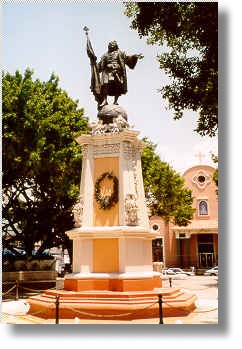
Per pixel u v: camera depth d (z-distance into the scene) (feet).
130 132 42.73
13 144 54.60
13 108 54.39
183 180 95.76
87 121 71.31
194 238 129.08
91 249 40.52
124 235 39.22
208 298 52.85
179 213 101.55
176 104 39.75
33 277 71.41
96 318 35.14
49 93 67.26
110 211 41.50
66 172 66.85
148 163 86.02
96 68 47.26
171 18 36.32
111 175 42.19
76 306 35.86
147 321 34.19
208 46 35.63
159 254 130.82
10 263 73.92
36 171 59.98
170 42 39.22
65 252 118.52
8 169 57.31
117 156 42.57
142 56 46.91
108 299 36.32
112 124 44.04
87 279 39.17
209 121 39.29
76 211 42.68
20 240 75.36
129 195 40.98
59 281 78.69
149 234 41.24
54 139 62.85
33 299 40.98
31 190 73.56
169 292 38.24
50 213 73.97
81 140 44.52
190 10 35.06
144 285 38.70
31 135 55.36
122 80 46.52
